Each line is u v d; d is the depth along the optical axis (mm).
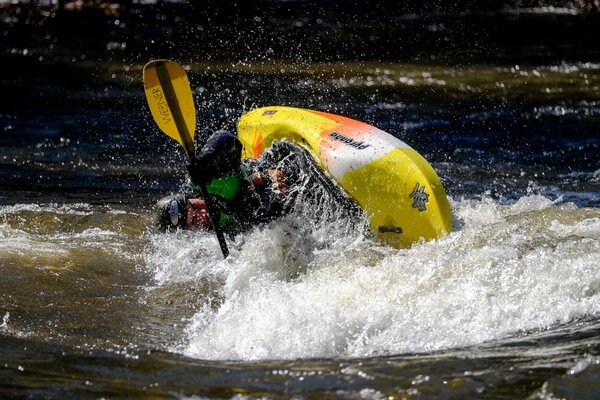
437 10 72375
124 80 48438
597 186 29344
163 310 17562
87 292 18453
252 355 14914
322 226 20109
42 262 20016
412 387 12844
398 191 19391
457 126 38531
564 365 13328
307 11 69250
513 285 16531
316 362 14297
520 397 12391
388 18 68250
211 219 19578
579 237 18578
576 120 39594
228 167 19828
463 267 17172
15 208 25094
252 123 23219
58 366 14164
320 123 21500
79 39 60062
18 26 64188
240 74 49125
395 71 51344
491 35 63562
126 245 21781
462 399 12398
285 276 19047
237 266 19562
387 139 20453
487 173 31156
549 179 30312
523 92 45656
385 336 15305
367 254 18875
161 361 14500
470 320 15641
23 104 42562
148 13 68312
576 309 15812
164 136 37000
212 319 17047
